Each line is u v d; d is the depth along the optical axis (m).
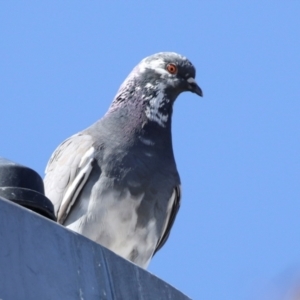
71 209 14.47
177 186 15.01
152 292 8.02
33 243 7.17
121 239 14.46
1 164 8.59
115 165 14.48
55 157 15.26
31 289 6.95
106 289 7.61
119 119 15.23
